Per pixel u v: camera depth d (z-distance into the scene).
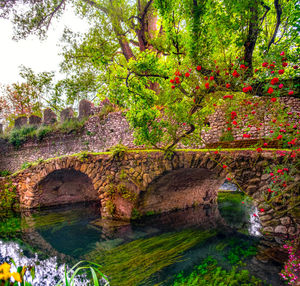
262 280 4.13
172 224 8.63
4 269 1.23
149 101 5.90
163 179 8.00
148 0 9.92
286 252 4.78
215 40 4.04
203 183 10.92
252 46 3.78
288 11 3.39
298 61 3.15
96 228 8.40
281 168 4.29
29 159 16.80
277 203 5.09
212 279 4.39
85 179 13.80
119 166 8.52
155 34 12.13
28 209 12.34
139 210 8.56
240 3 3.44
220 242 6.52
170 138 6.57
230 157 5.84
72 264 5.57
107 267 5.28
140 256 5.79
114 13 8.74
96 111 14.38
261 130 7.36
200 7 3.91
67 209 12.48
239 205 11.80
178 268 5.04
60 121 16.05
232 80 3.61
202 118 5.50
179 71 4.42
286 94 3.22
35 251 6.62
